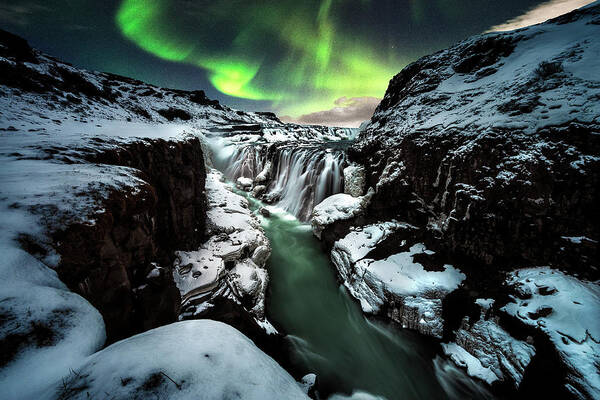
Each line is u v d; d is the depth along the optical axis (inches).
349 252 431.2
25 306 84.1
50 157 203.5
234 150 1169.4
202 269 335.6
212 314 292.7
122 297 150.0
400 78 729.0
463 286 311.1
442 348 291.7
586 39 386.0
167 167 332.2
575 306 213.0
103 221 138.5
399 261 375.6
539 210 261.9
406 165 449.7
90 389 68.6
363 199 531.5
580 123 253.1
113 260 145.9
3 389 65.0
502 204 287.4
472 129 351.9
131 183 185.2
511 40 517.0
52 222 118.8
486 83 457.4
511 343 239.9
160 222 312.0
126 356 80.3
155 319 179.3
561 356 191.6
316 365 304.8
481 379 251.9
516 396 223.0
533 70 378.3
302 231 645.3
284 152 927.7
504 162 294.7
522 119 303.3
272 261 526.0
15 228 108.0
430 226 390.9
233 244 415.8
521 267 279.1
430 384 279.3
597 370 174.7
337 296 427.2
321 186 733.3
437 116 451.5
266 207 821.9
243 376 83.7
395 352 316.5
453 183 352.8
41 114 458.9
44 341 79.1
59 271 110.7
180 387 72.3
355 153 650.2
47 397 65.9
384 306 343.9
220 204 554.6
